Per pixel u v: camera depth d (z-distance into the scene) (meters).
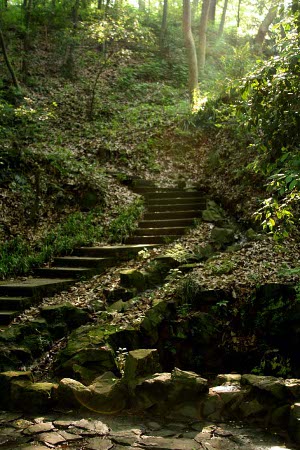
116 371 4.52
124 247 7.49
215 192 9.17
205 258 7.05
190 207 8.88
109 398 3.80
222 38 20.28
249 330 5.58
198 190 9.61
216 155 9.92
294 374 5.23
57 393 3.90
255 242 7.04
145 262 7.06
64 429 3.40
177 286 5.99
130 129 12.23
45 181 9.10
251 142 9.17
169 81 16.81
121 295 6.12
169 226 8.36
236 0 24.92
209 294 5.76
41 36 17.31
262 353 5.45
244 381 3.75
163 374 3.91
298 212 7.10
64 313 5.57
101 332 5.06
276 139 4.39
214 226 8.10
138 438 3.21
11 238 7.91
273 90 4.24
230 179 9.02
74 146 11.33
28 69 15.12
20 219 8.31
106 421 3.59
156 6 23.88
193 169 10.52
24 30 16.12
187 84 16.48
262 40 18.38
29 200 8.65
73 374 4.42
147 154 11.13
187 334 5.54
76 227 8.27
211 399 3.63
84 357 4.52
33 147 10.45
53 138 11.48
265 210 4.82
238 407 3.57
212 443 3.11
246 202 8.19
